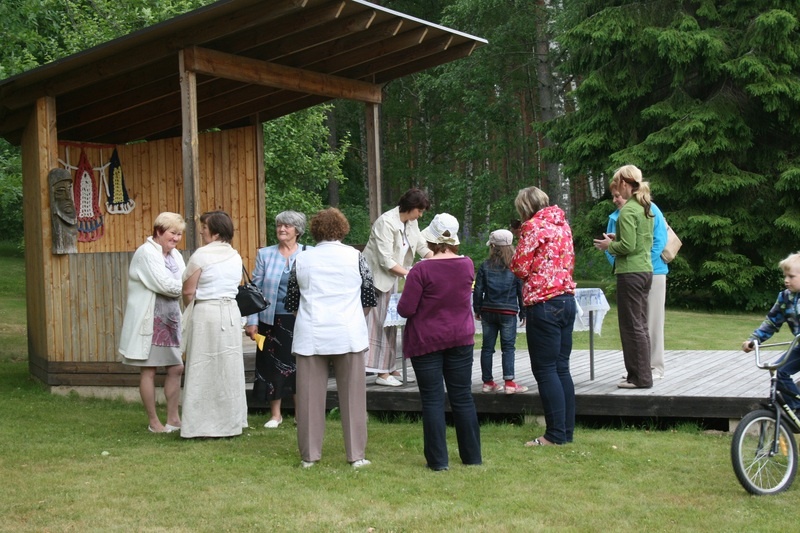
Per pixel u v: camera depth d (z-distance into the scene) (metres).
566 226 6.28
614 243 6.97
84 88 9.51
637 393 6.92
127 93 10.02
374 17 8.24
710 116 17.50
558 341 6.22
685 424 6.92
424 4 31.78
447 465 5.64
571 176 20.52
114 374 8.49
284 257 7.01
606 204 19.23
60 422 7.29
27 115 9.44
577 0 21.91
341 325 5.63
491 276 7.26
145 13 14.38
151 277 6.71
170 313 6.88
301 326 5.68
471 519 4.61
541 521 4.58
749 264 17.89
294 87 9.41
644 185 6.91
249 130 11.43
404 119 35.66
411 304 5.52
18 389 8.93
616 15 18.81
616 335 13.93
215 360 6.57
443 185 32.22
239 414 6.68
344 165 33.66
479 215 31.20
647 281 7.02
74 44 15.20
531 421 7.19
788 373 5.14
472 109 29.12
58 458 5.97
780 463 5.17
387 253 7.38
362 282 5.80
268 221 18.61
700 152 17.66
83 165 11.09
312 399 5.73
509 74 28.64
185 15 7.65
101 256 8.49
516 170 30.91
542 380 6.28
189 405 6.54
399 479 5.40
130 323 6.81
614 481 5.37
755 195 18.08
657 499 4.98
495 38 26.05
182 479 5.42
